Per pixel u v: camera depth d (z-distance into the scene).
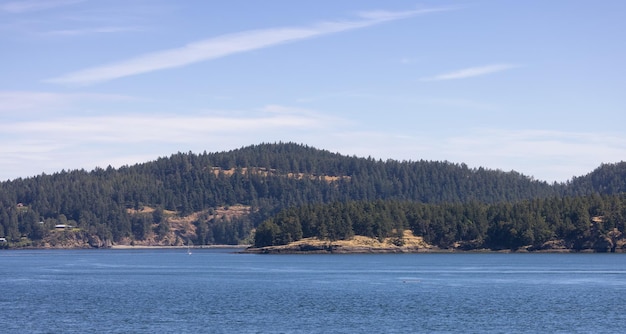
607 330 99.00
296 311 118.06
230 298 137.88
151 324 104.44
